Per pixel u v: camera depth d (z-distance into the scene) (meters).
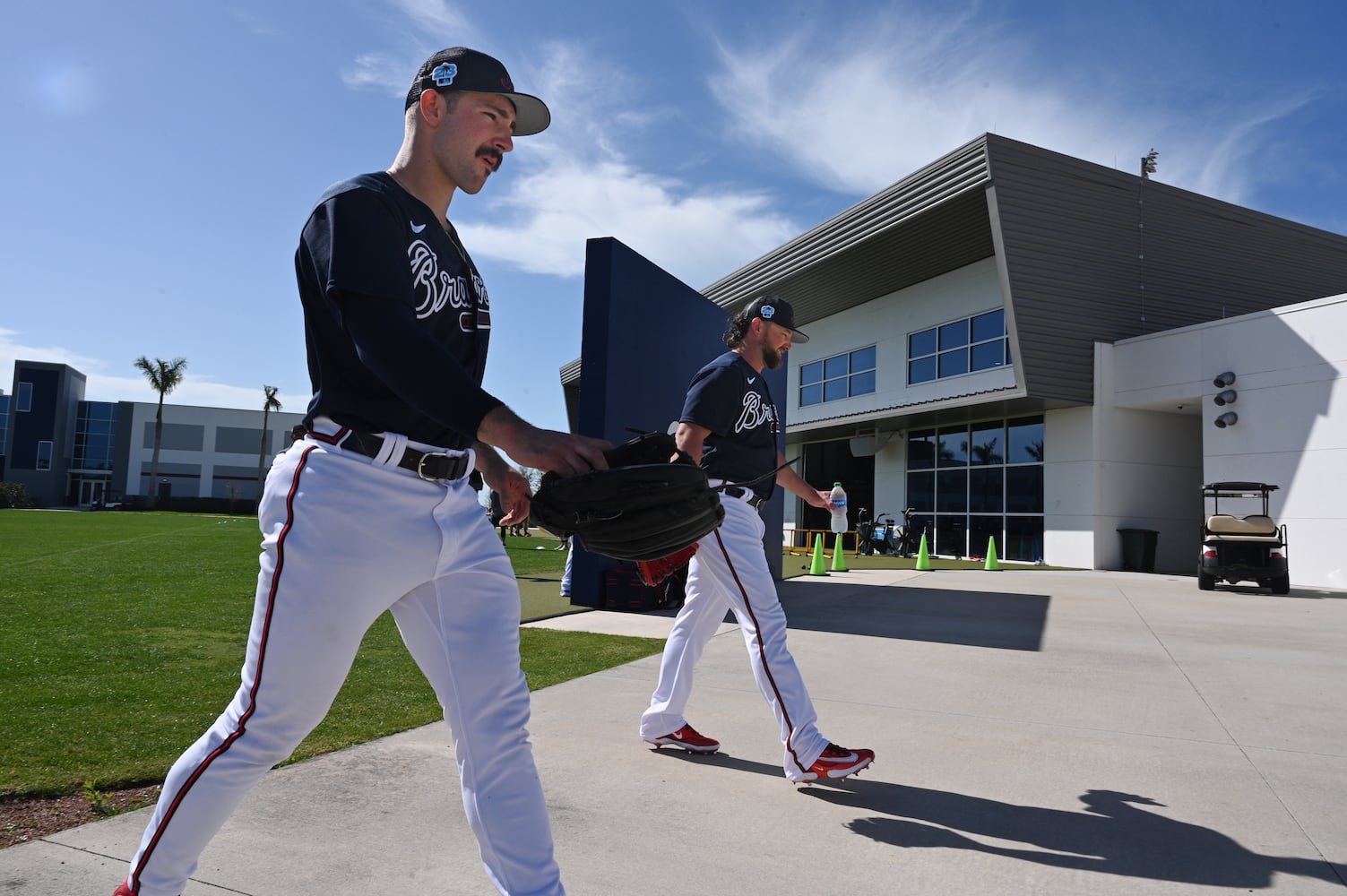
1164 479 17.81
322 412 1.73
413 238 1.73
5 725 3.68
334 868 2.39
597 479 1.76
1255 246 18.92
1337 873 2.55
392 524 1.70
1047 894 2.39
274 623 1.67
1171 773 3.50
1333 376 14.26
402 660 5.48
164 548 15.55
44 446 72.81
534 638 6.61
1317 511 14.35
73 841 2.47
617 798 3.07
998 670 5.64
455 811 2.84
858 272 21.05
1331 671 5.85
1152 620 8.49
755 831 2.81
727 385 3.38
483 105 1.90
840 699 4.73
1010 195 16.20
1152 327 17.89
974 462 20.14
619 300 8.36
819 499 4.07
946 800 3.14
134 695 4.30
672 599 8.75
